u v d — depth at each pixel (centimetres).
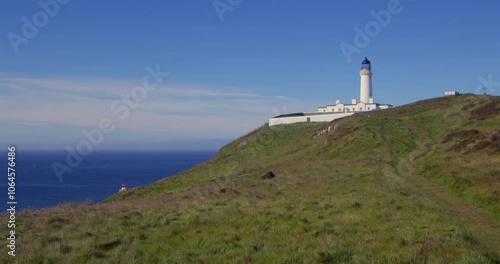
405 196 2284
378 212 1761
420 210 1791
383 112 8856
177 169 18200
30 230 1703
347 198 2197
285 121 11381
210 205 2208
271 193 2620
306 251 1189
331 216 1744
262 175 4078
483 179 2347
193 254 1246
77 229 1688
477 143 4009
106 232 1608
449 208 1956
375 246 1174
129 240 1445
